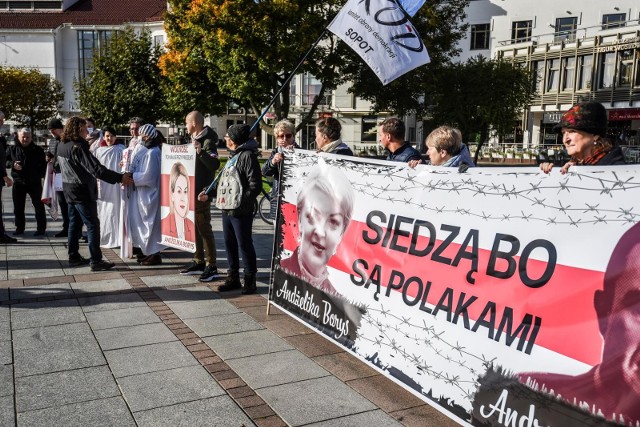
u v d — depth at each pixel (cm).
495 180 296
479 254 302
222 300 555
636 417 224
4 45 5059
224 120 5056
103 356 411
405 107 2262
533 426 263
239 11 1888
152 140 697
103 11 5256
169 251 805
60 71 5159
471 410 296
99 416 322
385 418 323
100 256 678
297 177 474
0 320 488
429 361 328
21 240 882
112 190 775
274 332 465
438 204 333
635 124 3372
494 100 2680
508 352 279
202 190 629
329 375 382
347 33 476
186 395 350
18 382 366
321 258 437
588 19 3775
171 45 2294
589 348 243
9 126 4253
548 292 264
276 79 2130
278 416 324
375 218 383
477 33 4138
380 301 372
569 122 316
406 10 479
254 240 908
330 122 520
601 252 244
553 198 266
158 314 509
